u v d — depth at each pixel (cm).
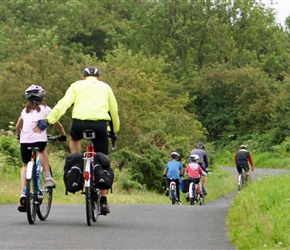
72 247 1410
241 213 1783
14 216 1942
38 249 1382
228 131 10931
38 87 1791
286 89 9525
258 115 10469
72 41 12800
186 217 1998
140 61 10362
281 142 9219
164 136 6006
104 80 6812
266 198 1928
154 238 1563
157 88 9712
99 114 1708
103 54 12988
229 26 12838
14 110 5744
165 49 12312
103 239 1525
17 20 12106
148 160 5075
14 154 4009
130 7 14188
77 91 1736
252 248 1380
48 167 1817
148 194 4497
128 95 7294
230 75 10944
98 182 1705
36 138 1766
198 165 3872
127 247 1430
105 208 1814
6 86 5819
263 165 8469
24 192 1761
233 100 11019
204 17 12731
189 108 11375
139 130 5731
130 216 2008
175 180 3966
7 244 1438
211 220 1925
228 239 1572
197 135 7450
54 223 1786
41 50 6275
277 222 1492
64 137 1798
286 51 13700
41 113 1780
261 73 10862
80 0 13125
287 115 9281
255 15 12838
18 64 6069
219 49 12506
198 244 1496
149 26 12756
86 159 1714
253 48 12962
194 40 12581
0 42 9725
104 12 13488
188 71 12138
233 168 8206
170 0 12650
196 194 3912
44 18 12494
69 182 1692
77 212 2094
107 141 1753
